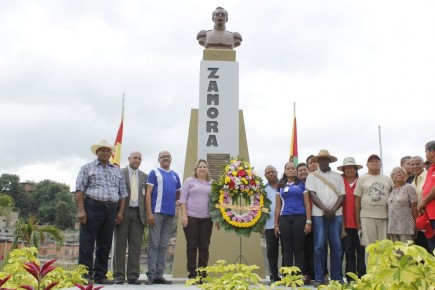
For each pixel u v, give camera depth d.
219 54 9.64
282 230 6.99
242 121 9.59
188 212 7.09
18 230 24.64
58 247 25.98
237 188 7.43
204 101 9.36
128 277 6.81
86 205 6.46
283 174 7.44
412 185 6.50
